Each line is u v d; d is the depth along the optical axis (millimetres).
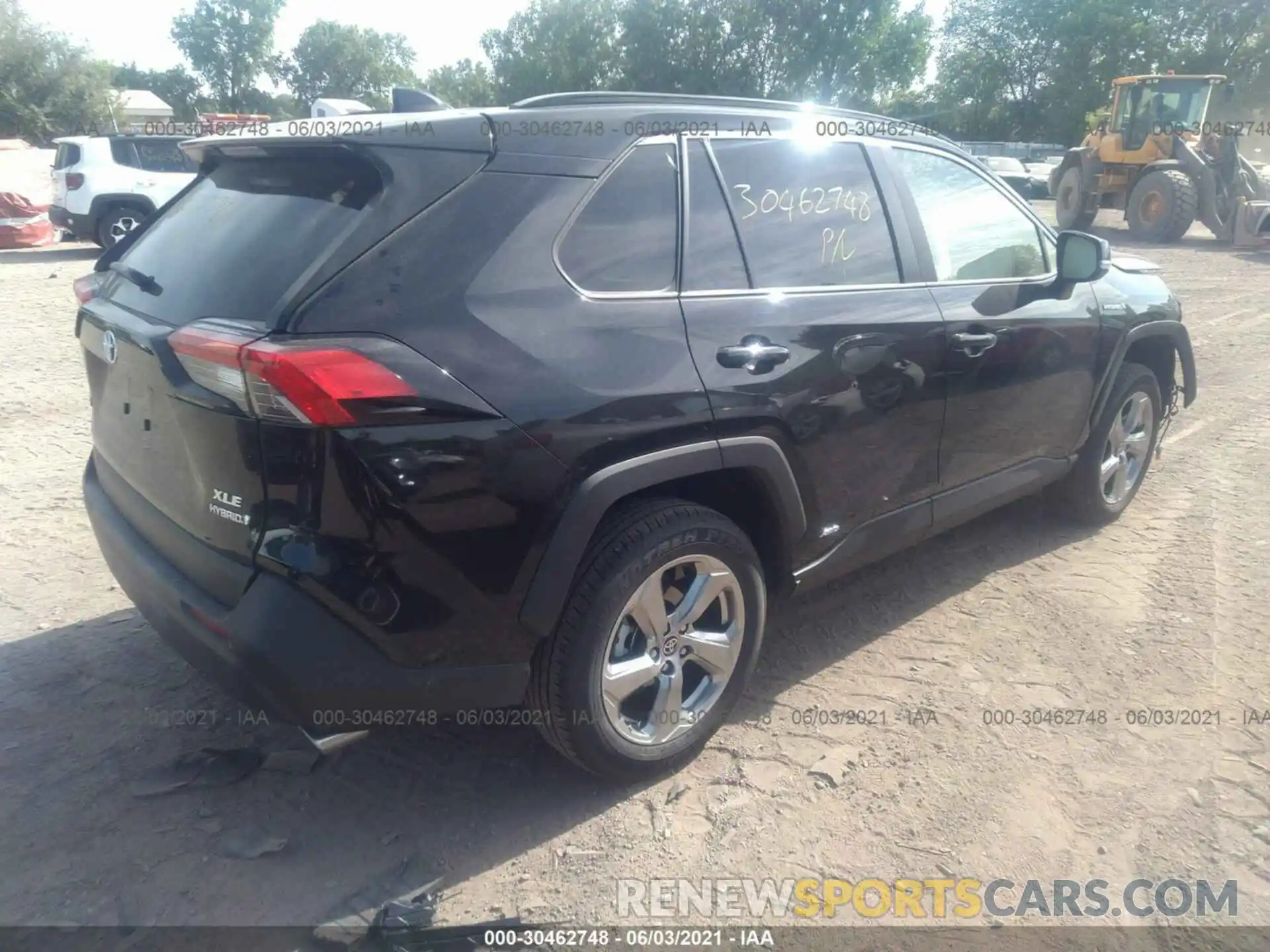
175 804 2797
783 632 3811
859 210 3365
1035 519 4910
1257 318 10250
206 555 2451
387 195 2371
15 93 42469
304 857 2607
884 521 3473
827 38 44250
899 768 2992
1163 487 5359
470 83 56625
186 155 3107
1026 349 3854
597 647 2625
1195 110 18328
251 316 2334
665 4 44656
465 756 3039
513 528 2406
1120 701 3332
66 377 7305
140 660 3514
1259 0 44250
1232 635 3752
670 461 2658
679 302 2775
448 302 2361
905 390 3348
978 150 39719
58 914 2396
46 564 4250
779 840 2697
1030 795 2869
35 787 2848
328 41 81812
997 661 3588
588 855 2633
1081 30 44406
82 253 15953
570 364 2490
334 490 2197
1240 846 2674
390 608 2311
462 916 2422
